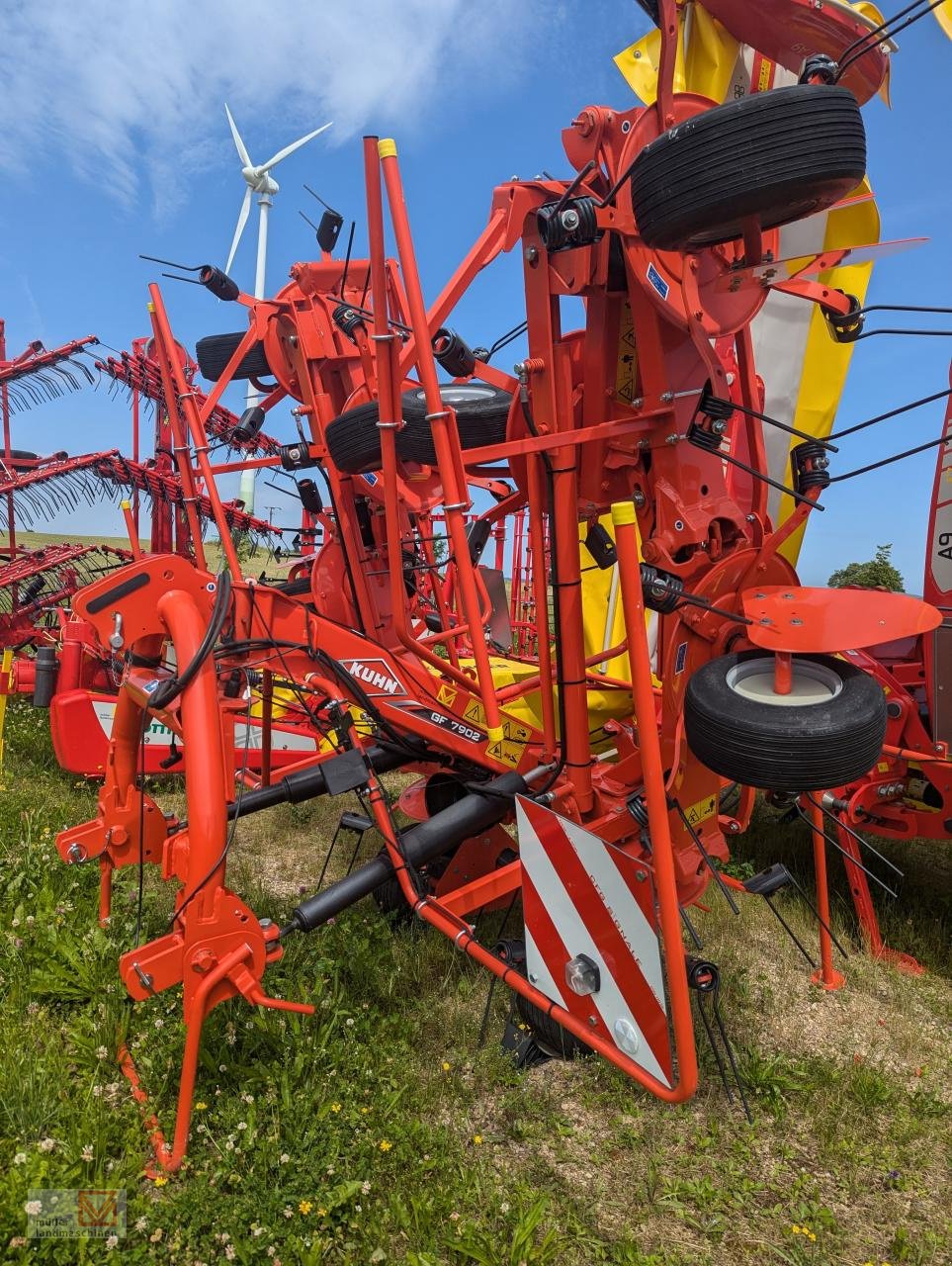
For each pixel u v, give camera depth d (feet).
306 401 17.26
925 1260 8.36
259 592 13.10
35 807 17.85
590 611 25.57
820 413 20.66
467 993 12.38
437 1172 8.82
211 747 8.75
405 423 12.45
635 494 10.92
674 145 7.80
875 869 18.90
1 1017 10.29
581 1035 8.80
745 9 10.89
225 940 8.32
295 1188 8.09
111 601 10.73
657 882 7.47
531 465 10.89
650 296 9.44
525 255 10.59
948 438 9.23
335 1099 9.43
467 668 15.81
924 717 16.76
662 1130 9.99
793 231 17.97
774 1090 10.67
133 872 14.82
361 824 13.85
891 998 13.58
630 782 12.04
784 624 9.51
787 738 8.34
